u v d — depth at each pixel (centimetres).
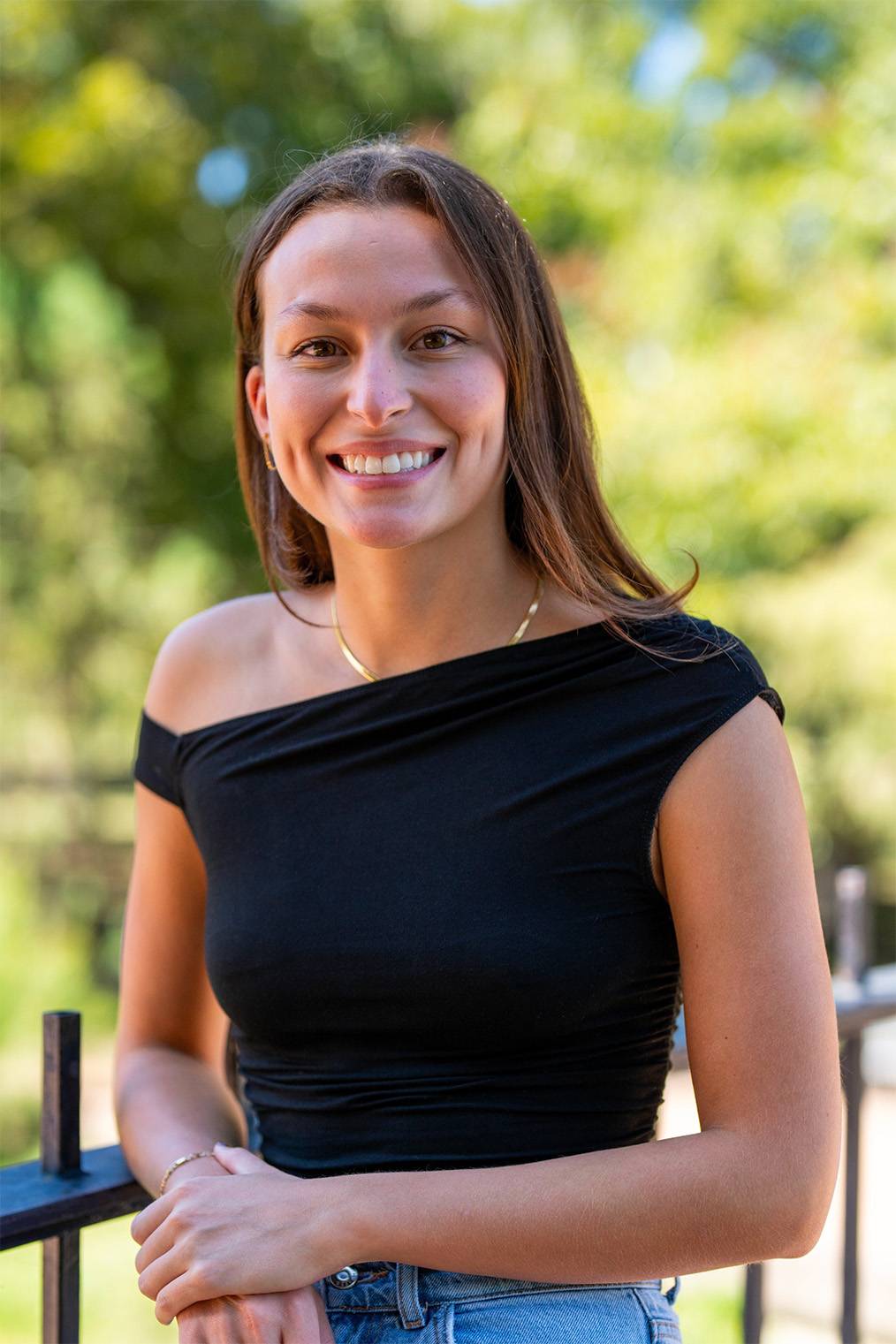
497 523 133
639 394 680
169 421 995
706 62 758
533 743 126
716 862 119
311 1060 129
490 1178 114
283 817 133
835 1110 115
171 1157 130
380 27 1032
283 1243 112
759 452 660
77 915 928
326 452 129
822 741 741
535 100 786
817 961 118
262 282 134
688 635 127
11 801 939
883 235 684
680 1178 112
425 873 125
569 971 120
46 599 923
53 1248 127
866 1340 268
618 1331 117
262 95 991
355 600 136
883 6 722
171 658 148
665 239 708
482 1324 116
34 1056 751
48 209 919
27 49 902
